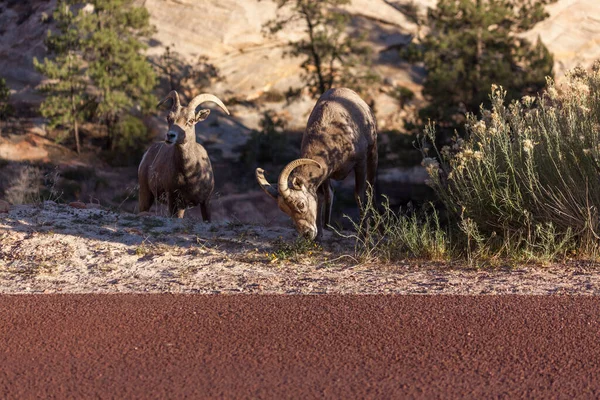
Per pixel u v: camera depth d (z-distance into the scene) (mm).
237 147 91562
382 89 100312
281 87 101938
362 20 110062
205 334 11641
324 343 11180
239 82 101375
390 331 11656
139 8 91312
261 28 103875
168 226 19812
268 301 13414
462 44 70000
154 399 9188
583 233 16922
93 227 19281
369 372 10031
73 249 17547
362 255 17078
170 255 17328
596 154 16641
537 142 17750
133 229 19203
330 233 20000
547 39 107375
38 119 94938
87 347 11078
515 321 12000
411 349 10875
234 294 13992
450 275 15445
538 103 18859
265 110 98250
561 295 13461
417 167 76438
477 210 17734
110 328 11953
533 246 16734
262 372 10055
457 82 68188
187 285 14906
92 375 9984
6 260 17016
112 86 88188
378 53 106375
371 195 19844
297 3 91000
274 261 16781
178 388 9523
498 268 15938
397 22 110125
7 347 11109
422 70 104938
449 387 9508
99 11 90375
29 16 107188
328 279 15258
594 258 16188
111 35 87562
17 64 103062
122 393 9367
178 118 21953
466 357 10531
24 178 28797
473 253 16906
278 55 104812
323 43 91500
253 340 11336
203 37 103875
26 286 15023
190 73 101188
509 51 71625
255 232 19609
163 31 103812
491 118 18938
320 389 9461
